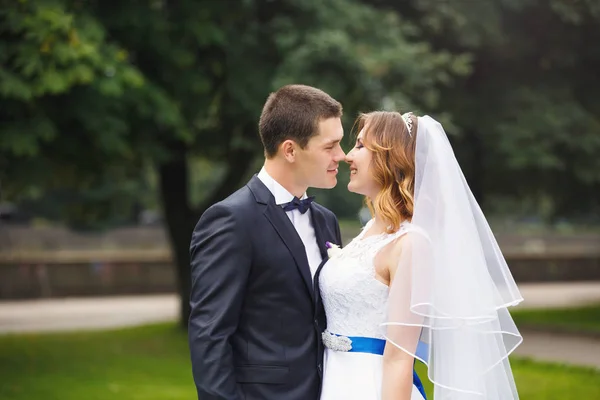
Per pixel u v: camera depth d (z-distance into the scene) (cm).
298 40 1013
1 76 794
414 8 1190
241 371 319
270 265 321
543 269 2478
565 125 1271
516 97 1298
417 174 328
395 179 333
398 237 323
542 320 1466
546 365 958
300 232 349
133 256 2172
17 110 848
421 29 1205
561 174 1465
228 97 1077
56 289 2022
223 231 318
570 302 1889
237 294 313
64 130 924
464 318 313
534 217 3578
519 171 1467
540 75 1372
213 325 309
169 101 956
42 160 912
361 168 339
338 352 331
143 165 1236
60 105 873
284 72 968
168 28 988
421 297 310
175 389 815
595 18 1290
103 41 901
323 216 365
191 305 321
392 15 1079
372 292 325
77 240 2598
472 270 319
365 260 328
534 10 1301
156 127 1006
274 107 339
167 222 1299
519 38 1323
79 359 1029
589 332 1298
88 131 904
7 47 825
